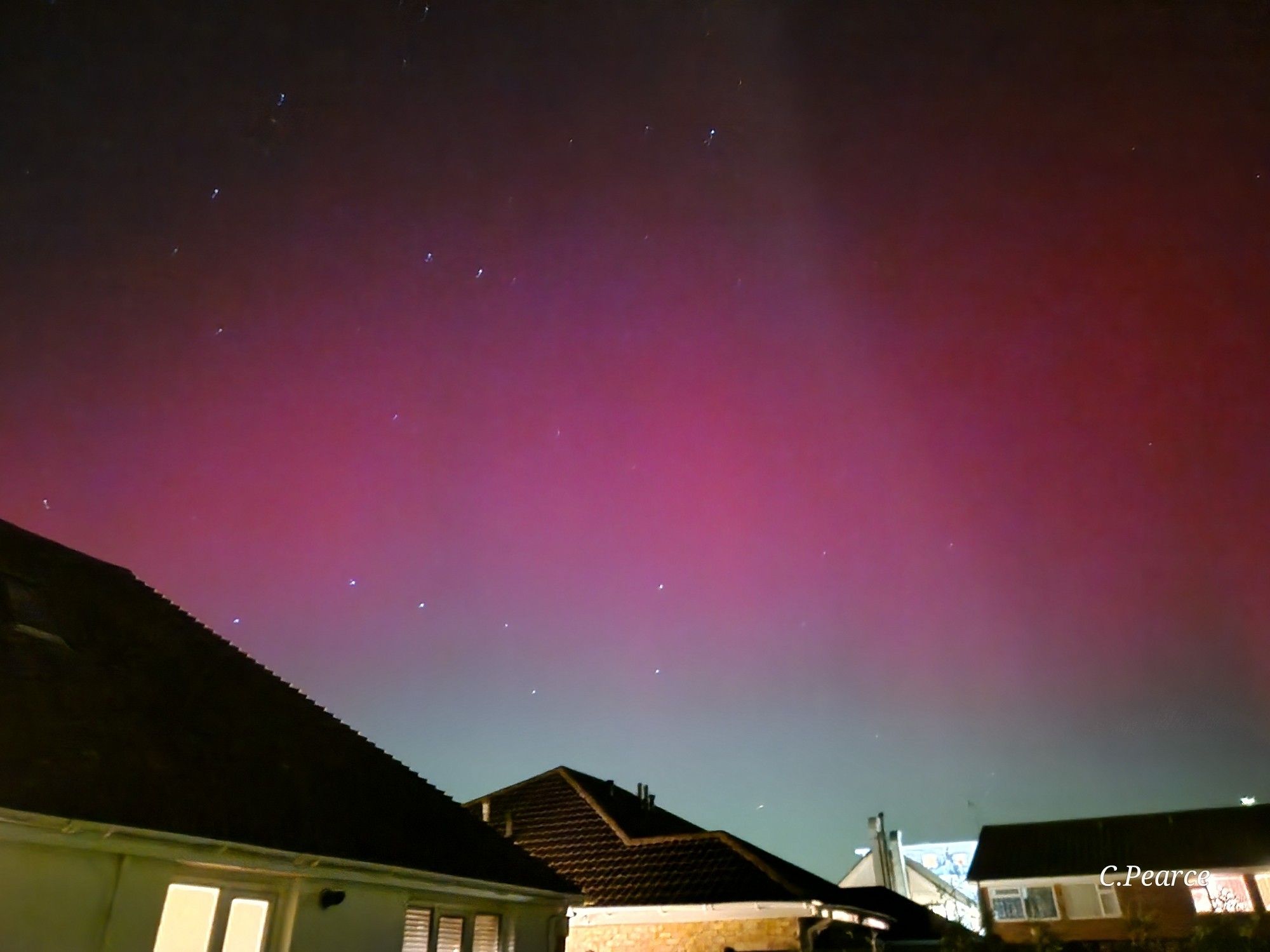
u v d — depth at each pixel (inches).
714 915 566.6
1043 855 1116.5
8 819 226.5
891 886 1375.5
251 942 311.0
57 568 412.2
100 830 248.4
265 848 300.2
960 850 1519.4
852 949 580.4
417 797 471.5
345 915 345.7
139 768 291.9
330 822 355.6
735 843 618.2
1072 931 1016.9
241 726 387.9
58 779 253.9
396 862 363.6
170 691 370.6
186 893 295.6
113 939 251.8
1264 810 1088.2
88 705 311.9
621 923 584.4
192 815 286.2
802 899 544.1
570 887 498.9
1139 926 860.0
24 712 280.1
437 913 405.4
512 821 717.3
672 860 617.6
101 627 384.2
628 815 727.7
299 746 416.5
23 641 326.0
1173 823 1114.1
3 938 223.8
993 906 1071.0
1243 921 945.5
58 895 240.8
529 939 466.6
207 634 467.5
